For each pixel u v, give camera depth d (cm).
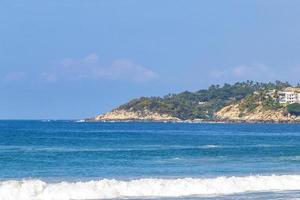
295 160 9456
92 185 4972
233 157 10319
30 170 7719
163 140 18725
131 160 9619
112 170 7750
